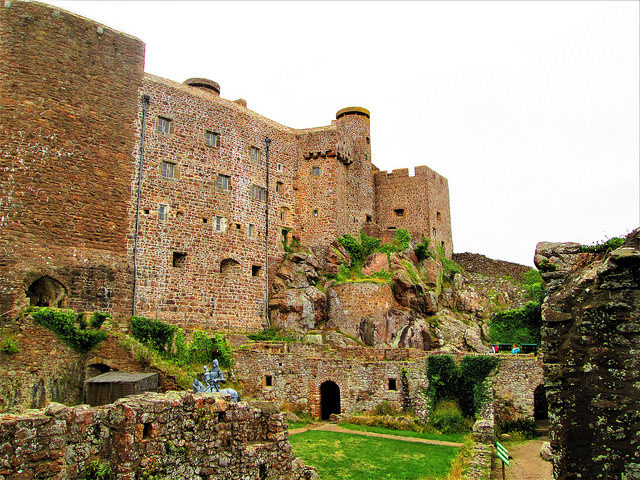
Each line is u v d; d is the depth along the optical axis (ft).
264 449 37.63
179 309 116.88
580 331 25.45
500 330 144.25
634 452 23.11
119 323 97.14
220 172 132.16
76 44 105.29
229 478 34.35
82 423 28.84
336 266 145.69
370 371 96.78
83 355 83.97
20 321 80.12
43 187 96.27
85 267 99.45
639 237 24.67
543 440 87.25
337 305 136.46
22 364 78.33
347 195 161.68
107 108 109.09
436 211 178.19
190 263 121.08
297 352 102.99
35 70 98.53
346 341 126.93
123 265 106.73
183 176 123.03
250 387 103.35
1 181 92.48
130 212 110.63
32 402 77.61
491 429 75.66
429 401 91.91
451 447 74.23
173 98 124.06
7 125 94.58
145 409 29.86
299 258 144.36
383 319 129.80
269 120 153.58
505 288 178.40
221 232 129.80
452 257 190.70
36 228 94.27
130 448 28.66
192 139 126.82
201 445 32.96
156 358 86.17
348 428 88.33
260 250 139.95
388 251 153.17
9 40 97.66
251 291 134.82
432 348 133.08
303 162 157.07
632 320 24.29
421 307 144.25
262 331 132.36
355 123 172.45
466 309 163.32
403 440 78.69
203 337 102.99
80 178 102.06
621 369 24.11
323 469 61.82
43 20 101.14
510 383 92.73
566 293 26.76
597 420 24.16
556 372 25.93
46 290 98.48
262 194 144.25
